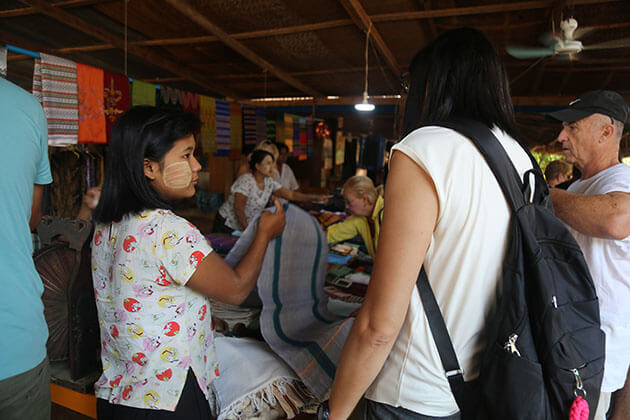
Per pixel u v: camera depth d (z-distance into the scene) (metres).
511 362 0.68
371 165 7.42
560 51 3.11
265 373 1.35
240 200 3.41
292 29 3.97
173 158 1.03
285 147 5.13
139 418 1.01
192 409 1.04
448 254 0.72
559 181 3.25
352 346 0.72
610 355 1.21
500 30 3.81
